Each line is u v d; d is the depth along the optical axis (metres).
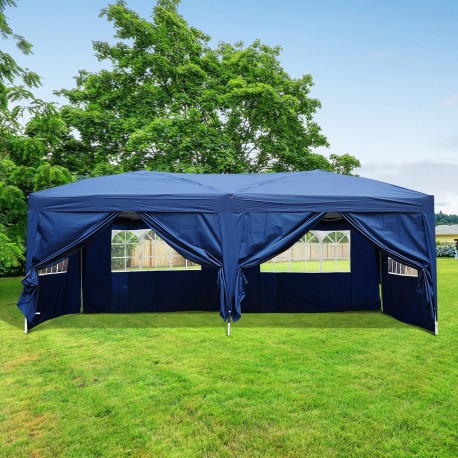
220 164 15.70
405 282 7.32
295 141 19.22
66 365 4.73
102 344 5.71
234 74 18.34
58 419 3.34
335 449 2.86
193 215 6.54
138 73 17.52
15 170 10.64
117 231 8.54
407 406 3.54
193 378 4.25
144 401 3.67
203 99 16.31
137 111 17.09
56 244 6.62
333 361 4.84
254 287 8.41
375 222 6.56
